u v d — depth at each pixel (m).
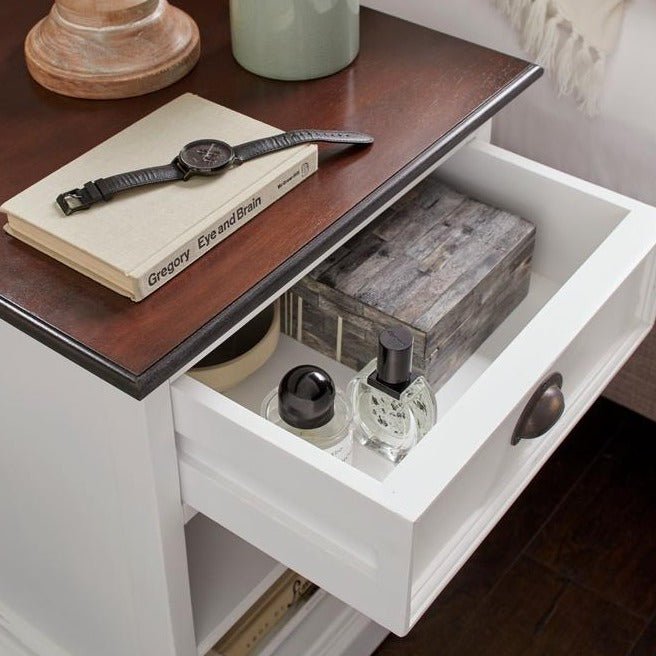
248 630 0.99
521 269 0.89
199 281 0.71
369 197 0.78
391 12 1.11
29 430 0.81
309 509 0.69
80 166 0.77
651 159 1.01
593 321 0.78
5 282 0.72
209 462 0.74
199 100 0.84
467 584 1.14
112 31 0.86
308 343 0.87
